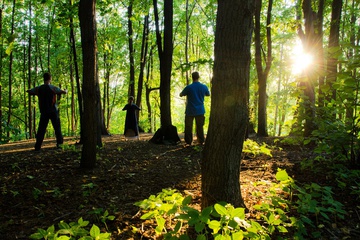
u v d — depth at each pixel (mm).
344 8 10914
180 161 5703
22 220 3031
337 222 2719
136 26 18047
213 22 16406
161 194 2775
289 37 12516
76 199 3592
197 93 7438
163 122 8211
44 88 6914
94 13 4812
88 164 4945
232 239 1885
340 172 3525
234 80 2545
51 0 7637
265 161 5191
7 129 4051
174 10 19141
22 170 4883
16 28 15945
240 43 2523
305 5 7199
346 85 3465
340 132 3719
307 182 3744
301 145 6781
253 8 2545
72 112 21484
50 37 17297
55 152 6547
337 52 3449
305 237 2490
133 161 5684
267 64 9719
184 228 2641
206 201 2713
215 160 2654
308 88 5477
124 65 18578
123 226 2812
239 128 2617
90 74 4828
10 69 14836
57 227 2842
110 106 24016
